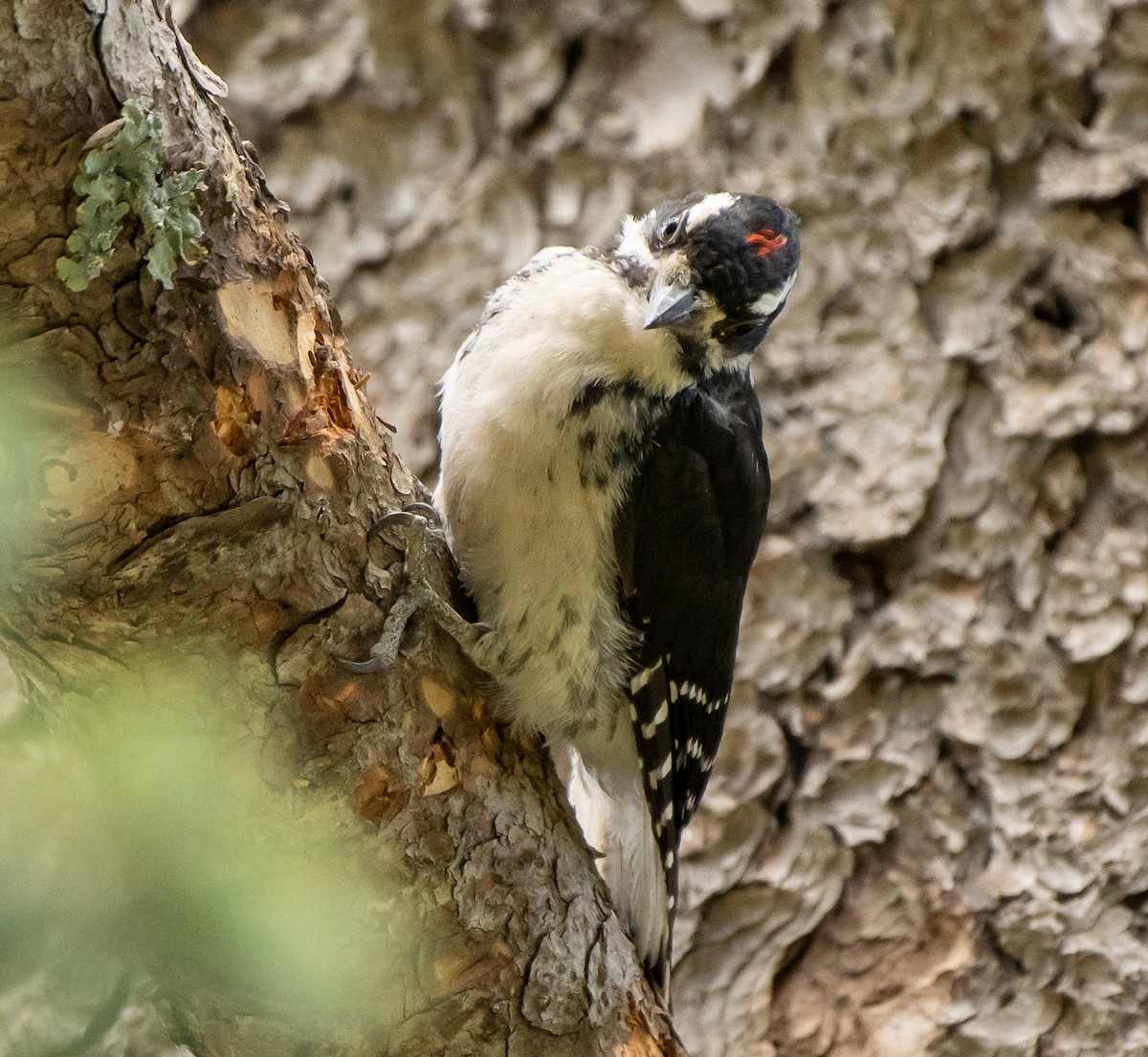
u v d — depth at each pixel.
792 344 8.09
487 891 4.83
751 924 7.70
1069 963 7.43
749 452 6.21
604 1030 5.08
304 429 4.24
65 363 3.67
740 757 7.78
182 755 2.85
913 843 7.71
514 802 5.00
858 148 8.31
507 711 5.33
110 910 2.76
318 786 4.41
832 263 8.18
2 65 3.38
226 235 3.98
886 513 7.86
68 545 3.82
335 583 4.41
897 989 7.58
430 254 8.77
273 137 9.02
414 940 4.67
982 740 7.65
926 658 7.78
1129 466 7.85
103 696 4.19
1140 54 8.20
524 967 4.90
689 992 7.66
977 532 7.88
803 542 7.92
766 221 5.82
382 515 4.68
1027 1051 7.38
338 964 2.81
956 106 8.27
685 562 5.95
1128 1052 7.34
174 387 3.85
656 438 5.69
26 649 4.17
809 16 8.42
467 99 8.88
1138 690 7.62
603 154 8.61
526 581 5.51
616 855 6.31
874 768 7.77
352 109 8.97
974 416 8.02
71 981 2.74
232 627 4.20
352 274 8.80
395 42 8.97
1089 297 8.02
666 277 5.65
